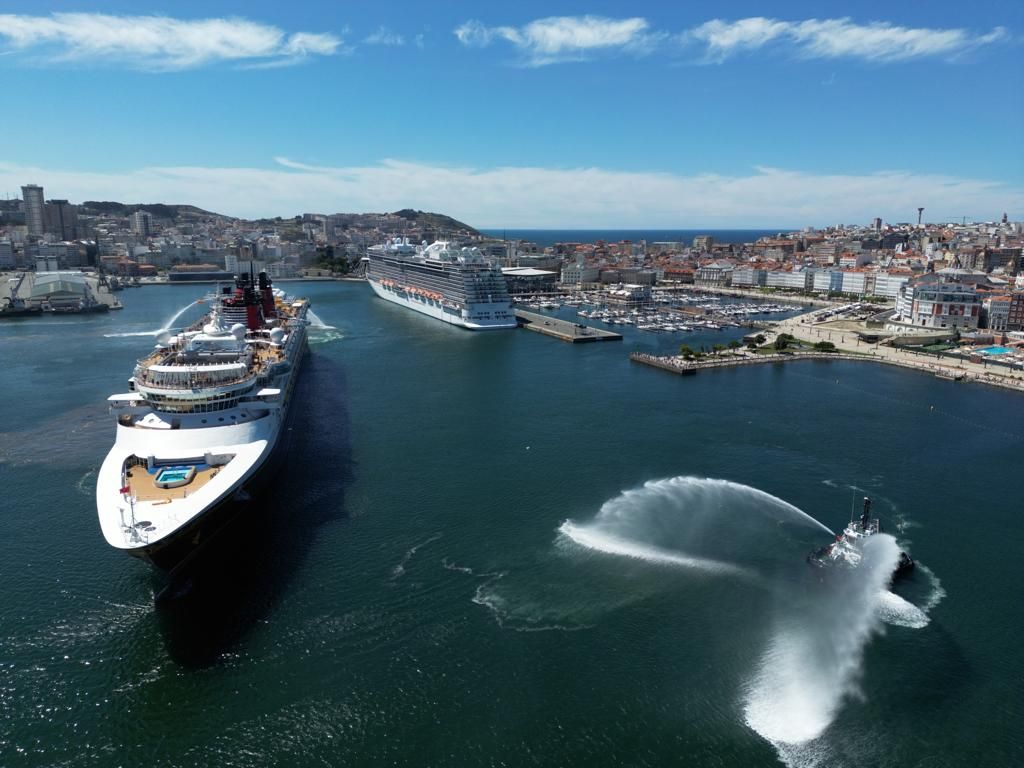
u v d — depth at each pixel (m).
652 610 77.25
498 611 76.94
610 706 63.38
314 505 104.19
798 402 171.88
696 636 72.69
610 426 147.12
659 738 59.91
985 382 197.00
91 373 194.38
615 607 77.69
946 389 189.62
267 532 95.06
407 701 64.00
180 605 77.94
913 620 76.19
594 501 105.81
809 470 120.94
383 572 84.81
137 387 107.69
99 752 58.75
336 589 81.19
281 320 197.88
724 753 58.44
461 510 102.50
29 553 89.00
